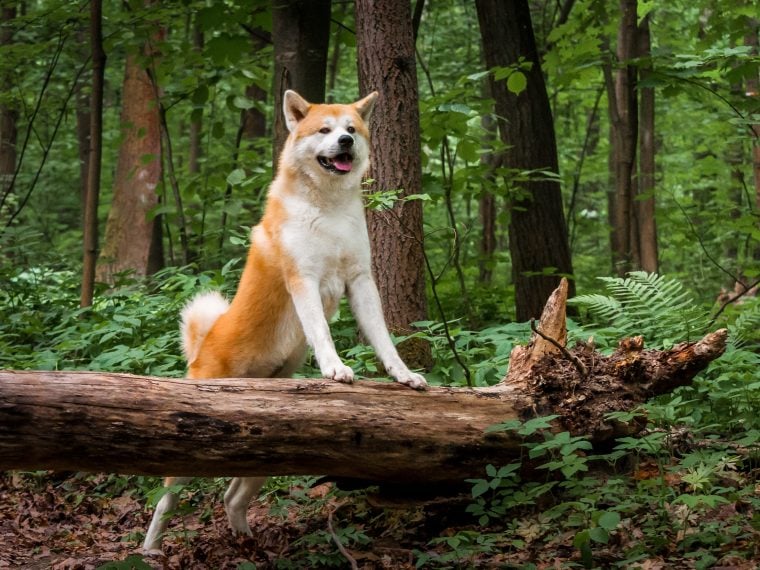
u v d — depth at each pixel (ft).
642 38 38.47
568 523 12.85
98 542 16.31
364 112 16.11
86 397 11.83
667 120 50.49
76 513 17.93
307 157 15.05
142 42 30.30
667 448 14.98
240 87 37.60
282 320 15.34
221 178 31.30
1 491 19.06
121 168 41.39
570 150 57.26
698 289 42.63
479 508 13.70
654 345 19.13
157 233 41.57
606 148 53.62
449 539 12.75
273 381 13.19
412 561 13.35
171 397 12.35
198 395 12.55
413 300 20.20
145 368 21.43
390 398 13.65
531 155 27.84
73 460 11.87
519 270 28.04
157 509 14.96
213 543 15.29
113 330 22.36
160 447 12.14
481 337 20.34
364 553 13.84
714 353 14.51
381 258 20.20
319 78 26.03
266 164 31.40
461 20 47.93
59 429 11.64
